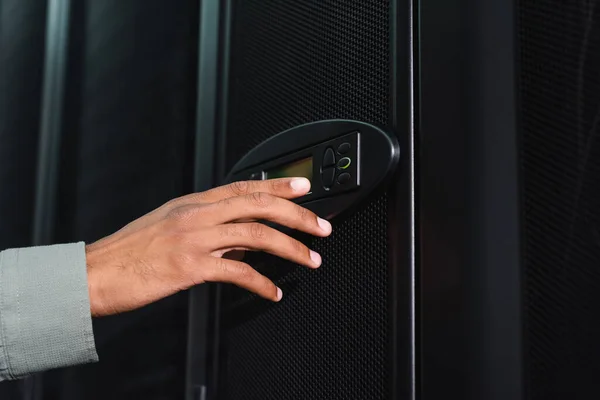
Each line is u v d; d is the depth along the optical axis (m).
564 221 0.41
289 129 0.60
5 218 0.86
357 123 0.51
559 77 0.42
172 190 0.77
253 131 0.69
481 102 0.45
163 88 0.80
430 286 0.46
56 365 0.52
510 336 0.42
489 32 0.45
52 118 0.84
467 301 0.44
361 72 0.54
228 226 0.53
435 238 0.46
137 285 0.53
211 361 0.71
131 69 0.81
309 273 0.59
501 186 0.44
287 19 0.65
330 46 0.58
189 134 0.78
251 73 0.70
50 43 0.85
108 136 0.81
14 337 0.51
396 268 0.48
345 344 0.53
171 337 0.75
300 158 0.57
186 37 0.79
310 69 0.60
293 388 0.59
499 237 0.43
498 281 0.43
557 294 0.41
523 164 0.43
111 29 0.83
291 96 0.63
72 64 0.85
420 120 0.48
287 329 0.61
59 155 0.84
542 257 0.42
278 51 0.66
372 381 0.50
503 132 0.44
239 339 0.68
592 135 0.40
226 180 0.68
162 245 0.53
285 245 0.53
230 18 0.75
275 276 0.64
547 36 0.43
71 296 0.51
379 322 0.50
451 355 0.44
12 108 0.87
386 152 0.48
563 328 0.41
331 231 0.56
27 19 0.88
